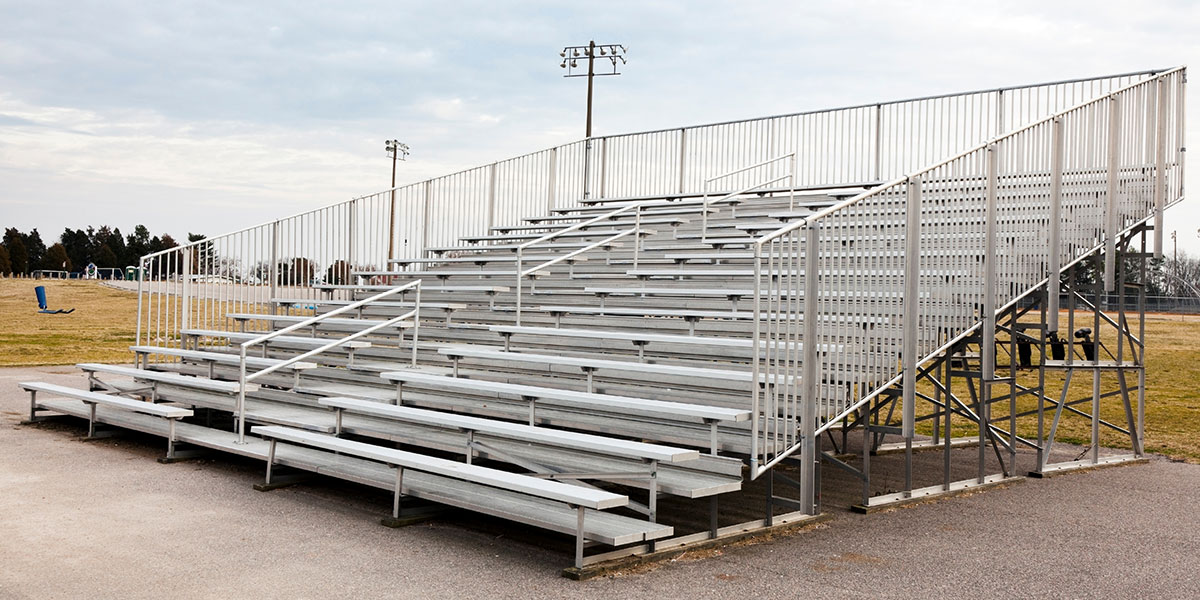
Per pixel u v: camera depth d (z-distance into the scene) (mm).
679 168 17812
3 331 34844
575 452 7574
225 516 7133
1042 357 10477
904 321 8492
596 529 5961
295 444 9125
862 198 8039
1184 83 11961
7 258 115125
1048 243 10219
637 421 7902
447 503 6828
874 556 6547
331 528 6844
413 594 5281
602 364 8273
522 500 6840
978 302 9391
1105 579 6047
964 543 7031
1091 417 11609
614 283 12781
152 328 19250
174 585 5340
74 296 59531
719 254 11977
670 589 5535
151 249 138125
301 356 9945
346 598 5168
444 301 13805
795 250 9852
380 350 11922
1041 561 6500
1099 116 10883
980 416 9820
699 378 8094
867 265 8172
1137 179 11391
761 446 7195
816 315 7637
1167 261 58469
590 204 19031
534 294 12844
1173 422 16094
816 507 7891
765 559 6371
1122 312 11969
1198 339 35375
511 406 8852
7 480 8328
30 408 12938
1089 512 8398
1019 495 9320
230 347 13609
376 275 14820
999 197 9672
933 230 8852
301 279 14758
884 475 10562
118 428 11258
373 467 7941
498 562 6043
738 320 10008
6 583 5324
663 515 7840
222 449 8984
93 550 6059
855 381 8281
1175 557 6688
